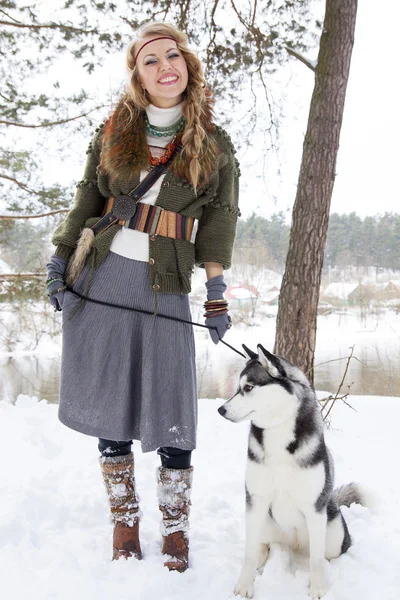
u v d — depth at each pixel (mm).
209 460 3619
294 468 1973
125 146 2008
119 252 2047
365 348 16156
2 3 6543
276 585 2025
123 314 2018
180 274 2064
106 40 6719
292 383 2023
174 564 2061
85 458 3592
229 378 10125
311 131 5031
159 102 2035
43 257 8734
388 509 2721
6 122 6914
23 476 3152
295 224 5105
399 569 2074
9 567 2020
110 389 2012
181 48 2020
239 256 35094
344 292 33438
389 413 5062
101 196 2238
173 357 2043
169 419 2031
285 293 5129
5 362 12945
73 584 1913
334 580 2039
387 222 51438
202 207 2176
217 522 2578
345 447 3955
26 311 8914
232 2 6652
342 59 4949
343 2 4898
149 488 3053
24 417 4543
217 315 2111
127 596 1856
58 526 2492
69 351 2059
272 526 2256
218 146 2141
